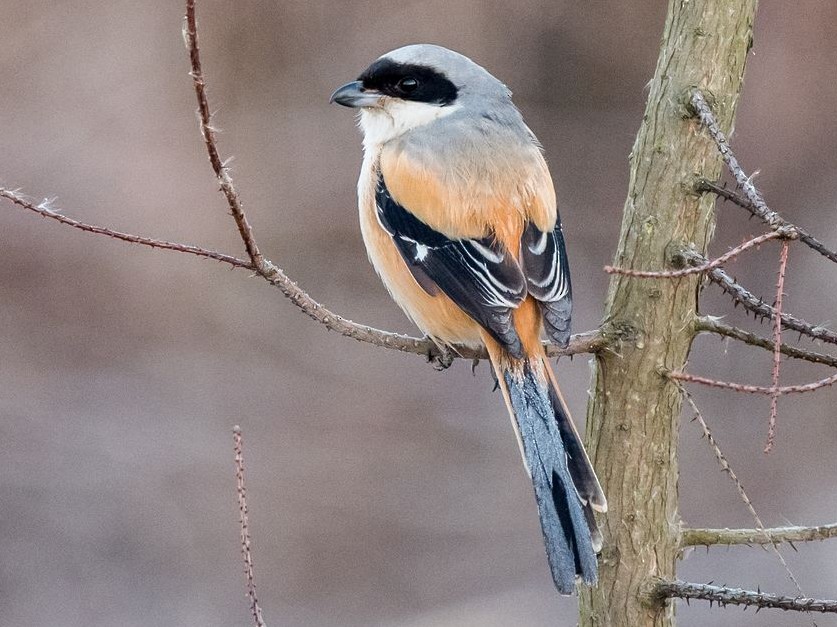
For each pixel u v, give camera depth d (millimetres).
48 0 15516
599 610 5676
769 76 15258
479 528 12781
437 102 7082
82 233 14773
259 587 12320
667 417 5668
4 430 13508
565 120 16125
